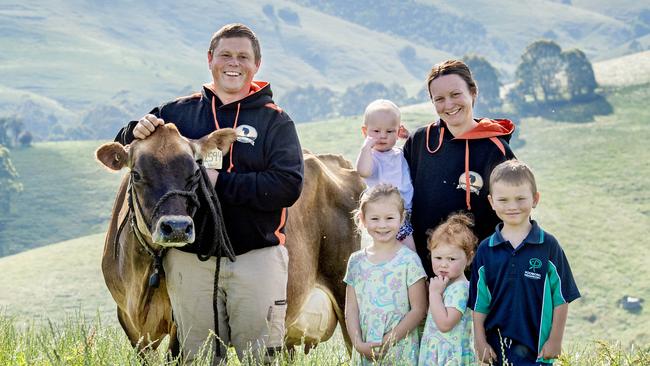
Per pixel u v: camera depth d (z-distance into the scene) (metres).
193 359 6.14
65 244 79.19
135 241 6.11
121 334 7.77
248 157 6.24
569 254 86.69
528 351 5.59
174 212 5.58
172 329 6.41
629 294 78.38
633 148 121.12
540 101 152.00
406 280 6.16
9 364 6.21
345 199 7.89
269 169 6.20
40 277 69.19
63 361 5.85
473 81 6.26
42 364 6.20
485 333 5.75
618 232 91.56
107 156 5.86
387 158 6.71
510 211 5.62
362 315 6.25
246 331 6.24
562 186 108.25
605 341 6.84
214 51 6.31
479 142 6.23
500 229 5.83
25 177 138.62
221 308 6.24
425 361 6.00
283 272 6.36
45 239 121.19
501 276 5.63
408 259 6.17
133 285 6.29
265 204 6.11
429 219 6.34
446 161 6.27
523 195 5.59
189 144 5.88
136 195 5.82
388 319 6.14
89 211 128.50
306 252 7.16
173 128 5.90
